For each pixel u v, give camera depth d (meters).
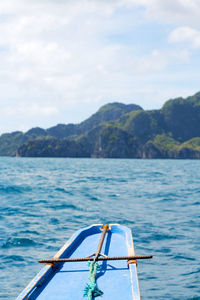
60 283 5.47
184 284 7.10
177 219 13.66
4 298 6.50
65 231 11.62
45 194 22.06
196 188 26.52
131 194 22.28
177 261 8.51
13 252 9.24
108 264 6.26
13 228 11.96
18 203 18.02
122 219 13.66
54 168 70.06
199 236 10.85
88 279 5.58
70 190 24.59
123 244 7.59
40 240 10.43
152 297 6.49
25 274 7.71
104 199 19.77
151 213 15.07
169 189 25.67
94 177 40.06
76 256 6.84
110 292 5.09
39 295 5.05
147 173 51.78
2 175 42.38
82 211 15.57
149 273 7.73
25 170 58.72
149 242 10.16
